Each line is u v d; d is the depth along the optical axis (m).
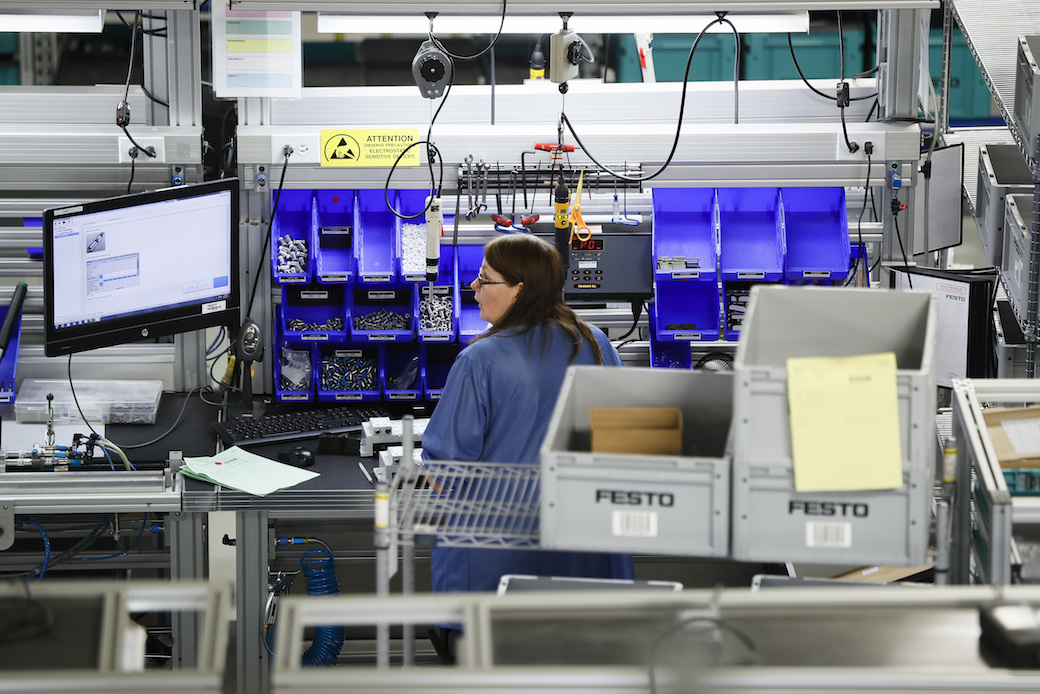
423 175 5.83
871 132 5.85
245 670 5.30
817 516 2.95
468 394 4.50
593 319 6.30
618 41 9.77
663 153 5.87
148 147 5.80
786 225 6.02
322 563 5.71
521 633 2.62
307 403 6.09
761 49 9.85
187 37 5.90
